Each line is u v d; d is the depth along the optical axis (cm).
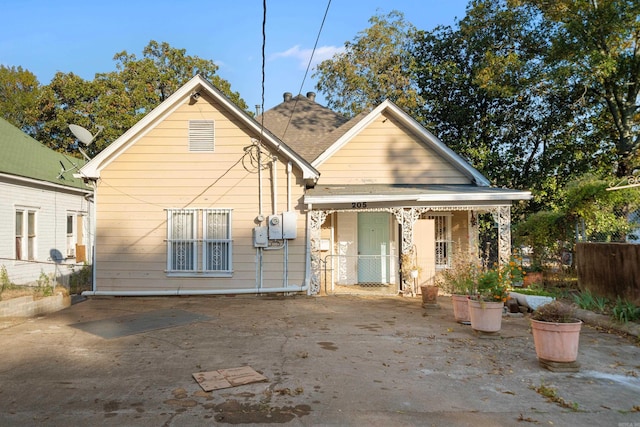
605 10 1702
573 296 1094
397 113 1498
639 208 1391
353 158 1513
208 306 1148
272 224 1280
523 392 550
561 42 1828
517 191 1295
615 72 1862
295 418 469
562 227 1407
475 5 2289
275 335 830
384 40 2750
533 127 2320
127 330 879
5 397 529
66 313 1073
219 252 1299
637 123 2066
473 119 2356
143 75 3131
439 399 524
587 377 608
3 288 1210
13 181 1528
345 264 1514
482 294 869
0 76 3925
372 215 1536
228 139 1302
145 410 489
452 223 1548
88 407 498
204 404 505
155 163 1299
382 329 882
